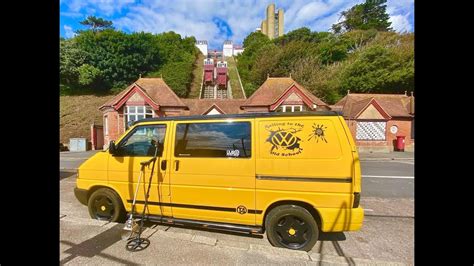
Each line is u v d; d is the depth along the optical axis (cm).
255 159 345
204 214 367
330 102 2781
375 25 4572
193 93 3316
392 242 378
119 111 1784
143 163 377
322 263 295
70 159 1352
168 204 383
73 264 285
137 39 3825
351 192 314
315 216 339
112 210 426
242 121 359
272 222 338
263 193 342
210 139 370
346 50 3603
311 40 4291
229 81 3897
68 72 3161
